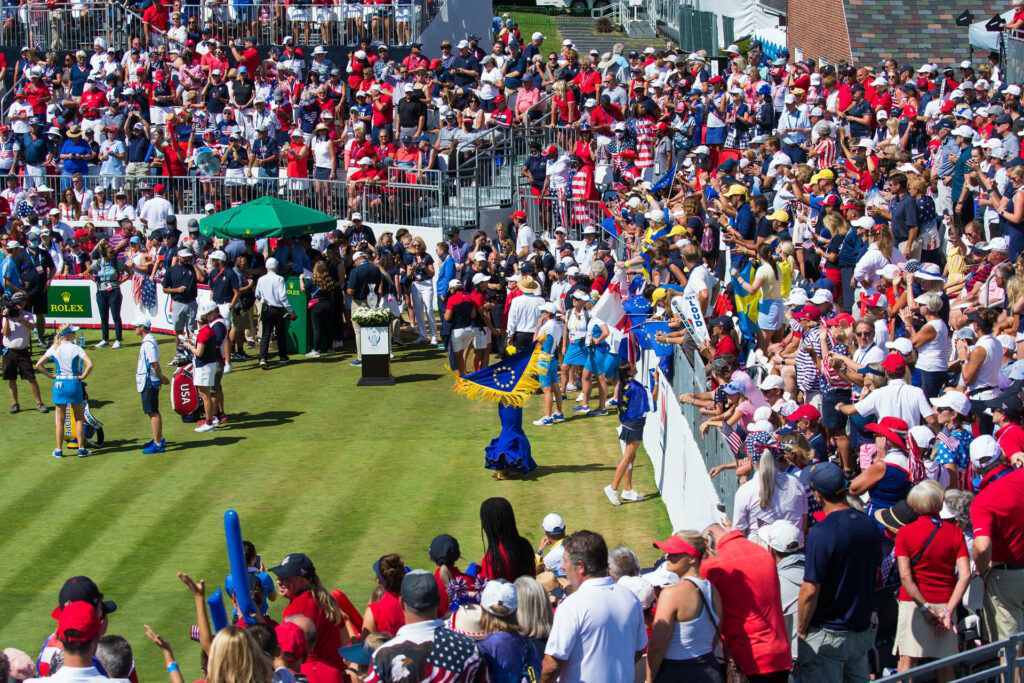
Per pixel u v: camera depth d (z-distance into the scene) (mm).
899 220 43094
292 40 82250
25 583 33406
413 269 61031
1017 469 23188
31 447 47406
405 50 86375
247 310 59406
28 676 20625
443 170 67938
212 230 59531
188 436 47844
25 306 53188
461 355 52188
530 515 36812
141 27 87438
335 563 33656
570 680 18359
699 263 43156
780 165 54219
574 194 63938
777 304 41469
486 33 93750
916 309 36594
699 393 32781
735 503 24312
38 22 89250
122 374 58625
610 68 78500
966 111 49625
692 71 74188
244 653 17016
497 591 19594
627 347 47250
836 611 19906
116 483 42281
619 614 18453
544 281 55750
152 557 35062
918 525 21672
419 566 33219
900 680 18391
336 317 61406
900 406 29031
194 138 76312
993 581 22875
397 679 17656
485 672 18453
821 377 34031
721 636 19109
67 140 78438
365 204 69875
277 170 73938
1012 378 30984
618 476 37469
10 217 70750
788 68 69375
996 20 67812
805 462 23625
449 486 40125
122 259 67688
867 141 55625
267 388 54844
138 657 28734
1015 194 40500
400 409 50625
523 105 74438
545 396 46906
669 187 62469
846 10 87125
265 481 41688
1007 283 34875
